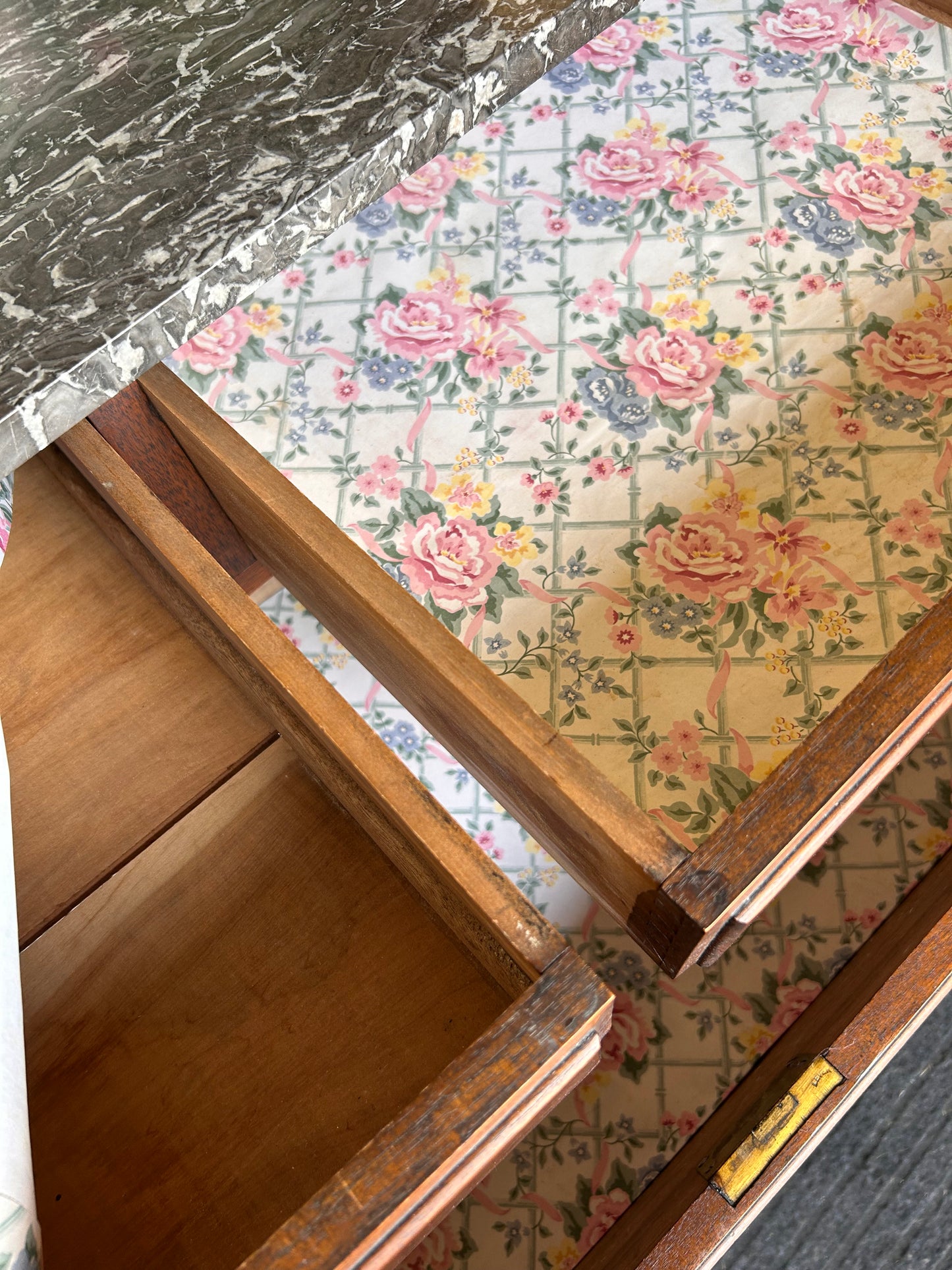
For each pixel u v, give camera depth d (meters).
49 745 0.84
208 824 0.80
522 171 1.33
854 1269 1.09
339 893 0.77
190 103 0.89
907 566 1.03
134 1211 0.68
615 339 1.20
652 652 1.03
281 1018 0.73
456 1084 0.57
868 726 0.75
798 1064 1.02
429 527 1.11
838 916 1.35
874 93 1.32
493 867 0.63
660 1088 1.36
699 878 0.72
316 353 1.23
